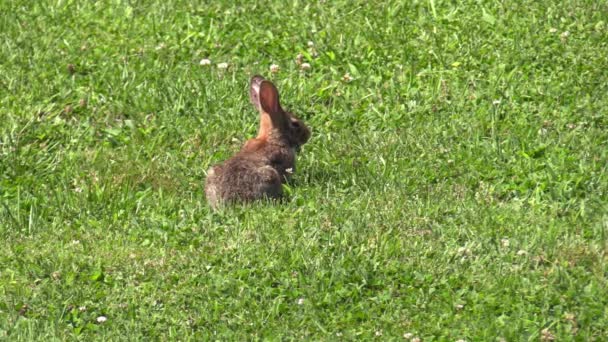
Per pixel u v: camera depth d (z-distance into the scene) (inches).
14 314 436.1
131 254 474.0
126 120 618.8
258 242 475.2
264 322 422.3
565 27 681.6
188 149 588.1
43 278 465.1
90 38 716.7
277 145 537.6
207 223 496.7
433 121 595.5
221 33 713.0
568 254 453.7
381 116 605.9
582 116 588.1
